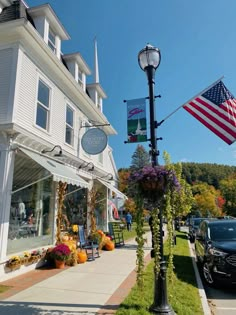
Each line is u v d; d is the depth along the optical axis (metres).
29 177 10.33
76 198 15.48
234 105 7.58
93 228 16.09
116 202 25.94
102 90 19.95
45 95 12.00
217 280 8.09
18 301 6.25
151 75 6.40
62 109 13.39
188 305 6.16
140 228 5.63
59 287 7.43
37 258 9.85
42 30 12.13
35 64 11.03
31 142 10.17
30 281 8.09
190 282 8.40
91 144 13.98
